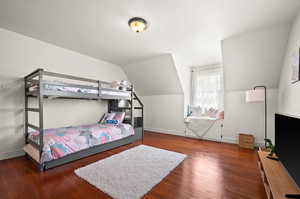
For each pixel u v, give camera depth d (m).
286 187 1.10
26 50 2.56
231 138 3.33
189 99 4.38
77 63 3.33
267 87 2.91
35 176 1.76
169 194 1.44
